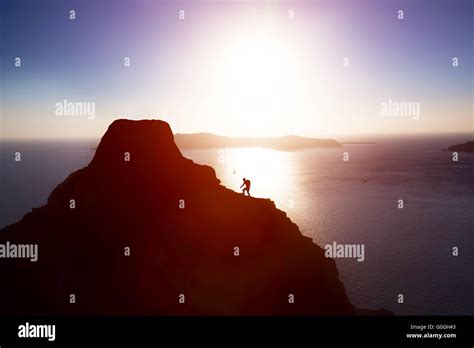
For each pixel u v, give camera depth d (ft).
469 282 134.21
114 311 50.88
